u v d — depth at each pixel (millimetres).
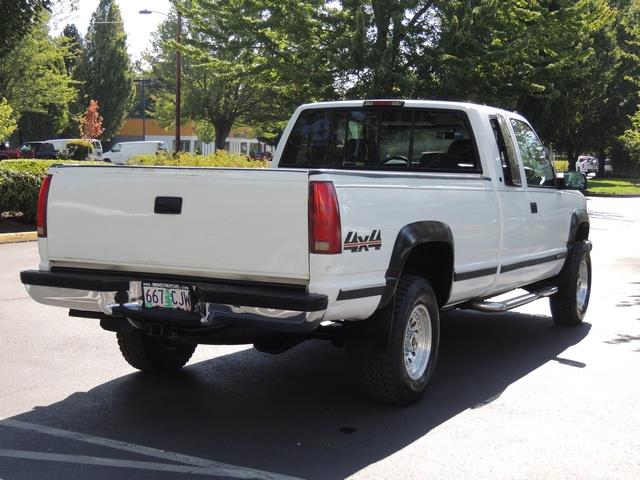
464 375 6309
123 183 4895
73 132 66812
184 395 5688
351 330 5141
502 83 26609
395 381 5215
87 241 5066
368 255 4676
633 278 11797
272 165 7375
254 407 5418
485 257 6195
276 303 4344
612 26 46469
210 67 28531
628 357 6930
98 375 6180
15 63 36844
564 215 8000
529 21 26469
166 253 4773
